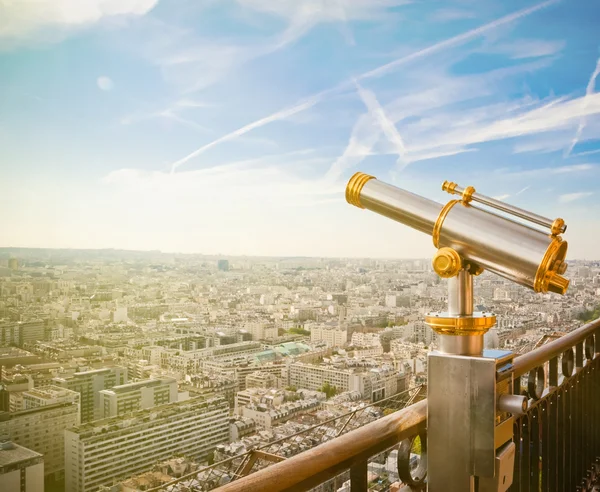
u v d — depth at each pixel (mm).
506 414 1174
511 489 1740
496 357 1124
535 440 1907
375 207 1235
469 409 1081
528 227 1038
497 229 1045
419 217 1147
